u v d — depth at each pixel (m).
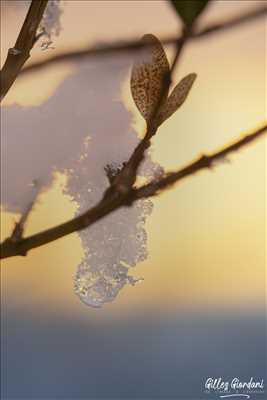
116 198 0.29
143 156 0.29
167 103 0.29
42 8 0.31
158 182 0.29
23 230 0.31
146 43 0.29
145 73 0.29
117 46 0.30
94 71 0.31
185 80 0.29
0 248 0.30
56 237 0.30
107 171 0.31
